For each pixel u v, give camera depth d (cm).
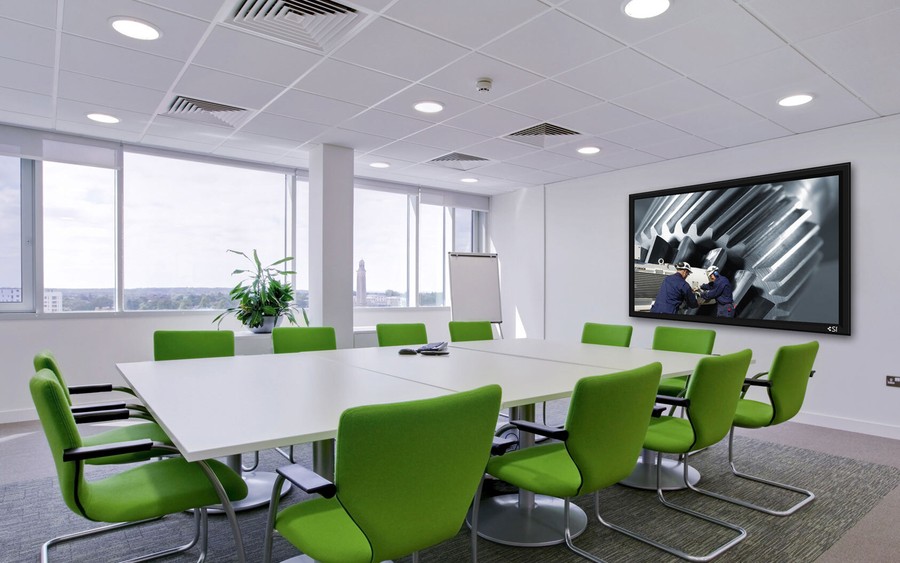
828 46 284
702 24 260
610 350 367
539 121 417
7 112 401
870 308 411
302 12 254
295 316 578
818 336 439
